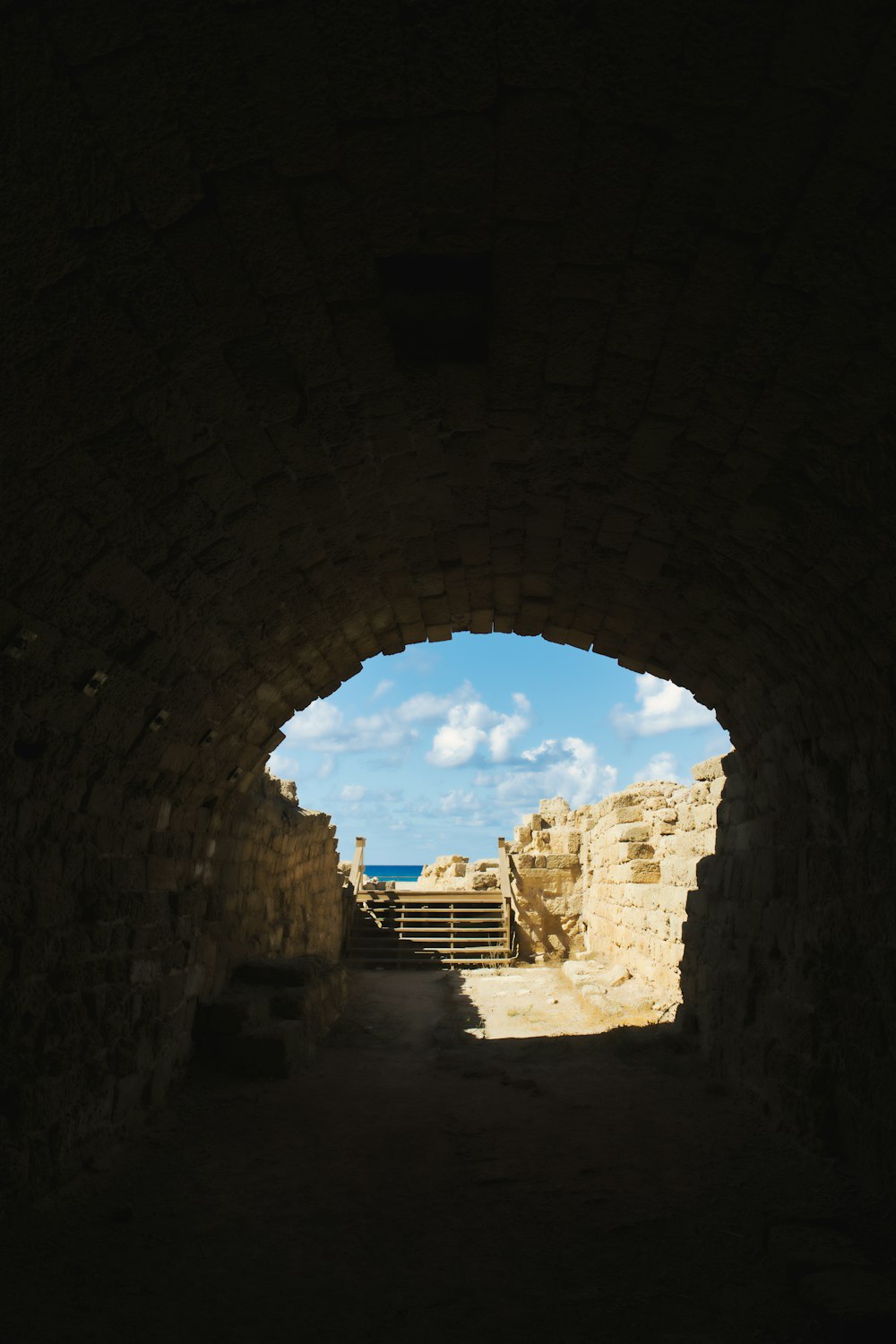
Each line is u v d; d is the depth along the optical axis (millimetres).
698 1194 4629
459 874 21828
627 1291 3564
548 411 4277
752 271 3045
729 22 2291
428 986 12758
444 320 3592
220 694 6379
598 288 3354
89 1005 5199
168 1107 6316
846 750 5121
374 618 7078
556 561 6195
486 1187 4789
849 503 3758
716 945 7699
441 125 2701
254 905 9562
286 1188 4773
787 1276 3617
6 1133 4195
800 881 5832
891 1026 4469
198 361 3541
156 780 6180
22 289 2883
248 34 2371
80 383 3322
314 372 3838
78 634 4418
